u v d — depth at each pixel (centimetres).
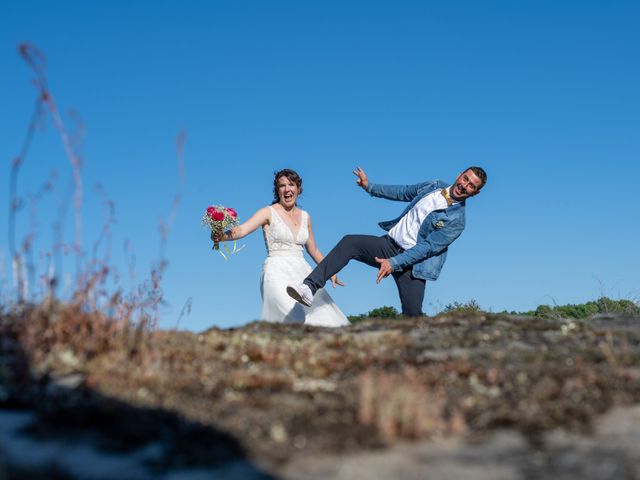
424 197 925
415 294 912
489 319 711
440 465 319
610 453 335
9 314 548
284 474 309
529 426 376
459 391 445
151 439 354
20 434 358
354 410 397
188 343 572
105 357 497
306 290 855
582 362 518
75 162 509
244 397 423
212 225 860
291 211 940
